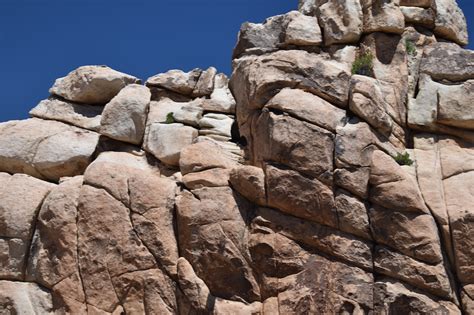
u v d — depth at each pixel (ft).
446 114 89.20
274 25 98.48
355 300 79.10
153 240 84.38
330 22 95.14
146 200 85.71
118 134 96.27
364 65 92.48
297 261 81.00
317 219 81.97
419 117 89.81
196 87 101.19
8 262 87.92
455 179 85.66
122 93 97.96
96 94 101.14
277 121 83.76
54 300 85.87
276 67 87.61
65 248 86.12
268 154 83.71
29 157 96.37
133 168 87.86
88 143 97.09
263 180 83.10
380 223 81.61
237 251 82.28
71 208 87.10
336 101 86.17
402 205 81.66
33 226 88.84
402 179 82.64
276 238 81.82
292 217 82.48
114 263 84.53
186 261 82.79
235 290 81.82
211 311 80.74
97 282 84.53
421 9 96.43
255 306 80.79
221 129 95.50
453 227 82.17
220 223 83.10
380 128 86.48
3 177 92.53
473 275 81.05
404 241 80.89
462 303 80.23
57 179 96.63
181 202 84.58
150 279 83.25
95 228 85.61
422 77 91.45
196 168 85.97
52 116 100.89
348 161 82.69
